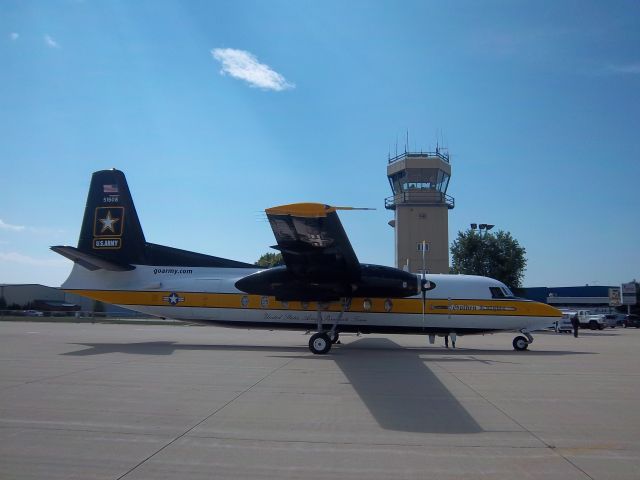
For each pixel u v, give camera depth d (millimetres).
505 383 10766
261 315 18750
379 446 6125
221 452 5840
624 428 7074
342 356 15820
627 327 53531
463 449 6043
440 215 44531
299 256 16125
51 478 4988
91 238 19812
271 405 8312
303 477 5082
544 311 18594
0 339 20422
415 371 12477
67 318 48562
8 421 7133
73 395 8922
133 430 6723
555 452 5969
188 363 13328
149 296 19219
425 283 18375
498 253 44562
